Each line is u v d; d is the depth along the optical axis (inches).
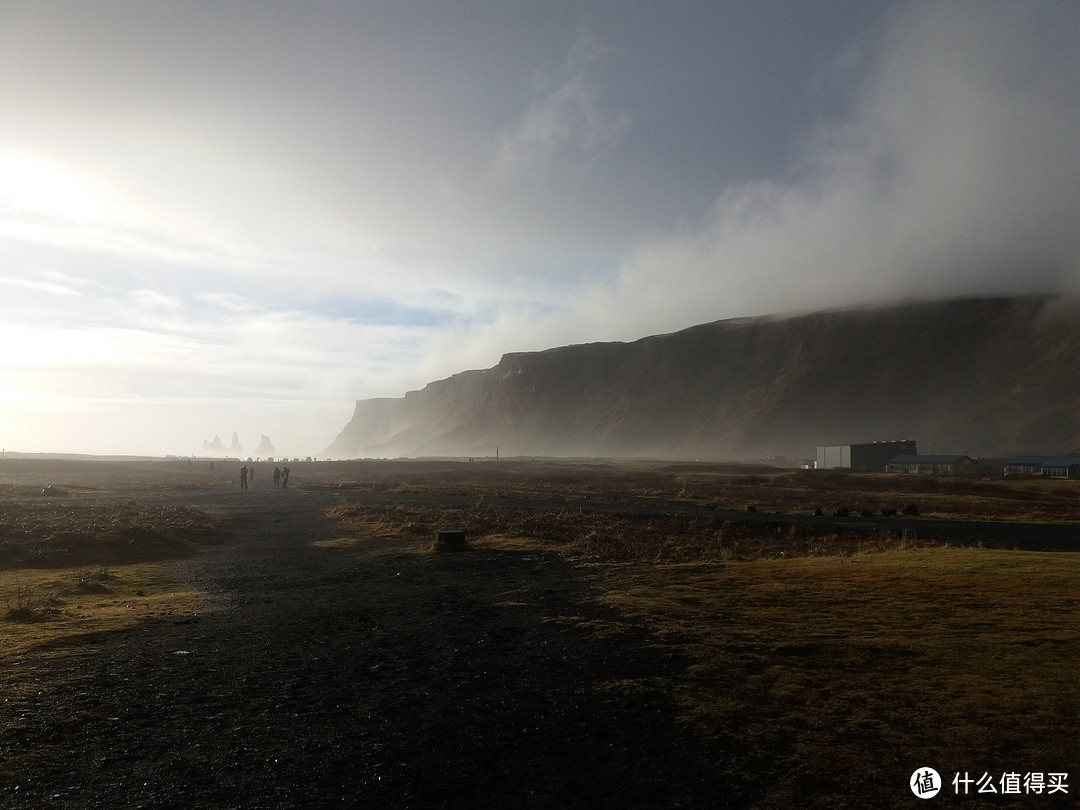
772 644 417.4
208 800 251.0
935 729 291.3
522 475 4224.9
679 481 3585.1
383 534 1178.0
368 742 303.3
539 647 445.1
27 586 724.0
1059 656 373.4
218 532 1307.8
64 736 314.2
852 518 1583.4
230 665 431.5
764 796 245.0
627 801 245.0
